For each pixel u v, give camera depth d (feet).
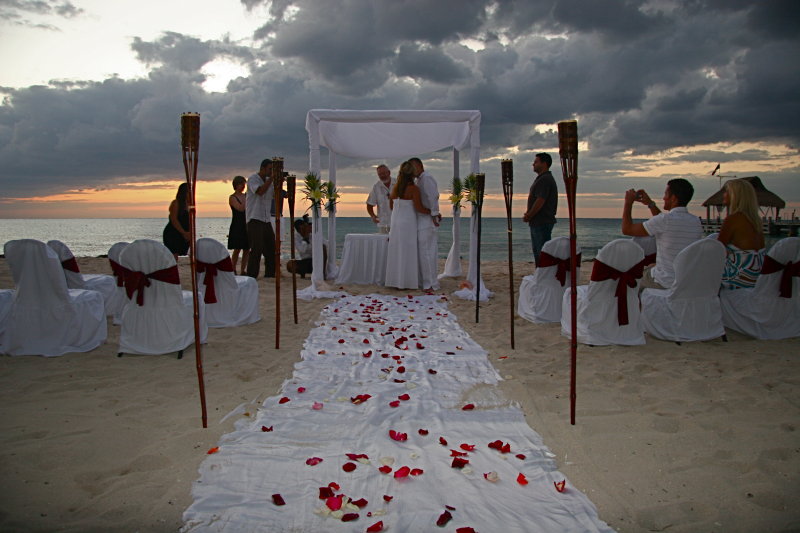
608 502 7.52
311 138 26.43
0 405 11.12
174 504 7.44
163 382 12.77
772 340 16.10
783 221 102.12
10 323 14.69
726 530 6.84
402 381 12.96
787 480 7.98
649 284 17.80
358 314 21.31
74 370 13.56
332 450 9.12
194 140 9.68
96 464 8.63
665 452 9.02
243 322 19.26
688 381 12.57
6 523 6.89
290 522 7.04
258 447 9.20
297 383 12.80
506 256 74.38
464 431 9.93
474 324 19.72
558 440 9.57
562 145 9.52
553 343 16.51
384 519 7.09
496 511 7.27
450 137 32.53
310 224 31.58
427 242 27.55
